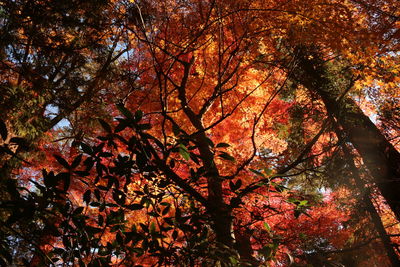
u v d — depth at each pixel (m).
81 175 2.24
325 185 10.39
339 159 9.64
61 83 7.23
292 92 10.37
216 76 7.82
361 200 9.63
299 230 8.55
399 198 8.88
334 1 6.82
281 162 10.88
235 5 6.15
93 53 7.75
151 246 2.51
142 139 2.34
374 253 8.88
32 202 2.05
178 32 6.74
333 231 10.06
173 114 7.93
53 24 6.36
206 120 8.77
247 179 7.07
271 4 6.20
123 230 2.49
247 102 9.00
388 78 6.93
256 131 9.68
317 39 6.46
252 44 6.88
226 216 2.72
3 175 2.16
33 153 6.29
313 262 2.93
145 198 2.60
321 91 9.38
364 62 6.59
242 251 3.75
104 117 6.95
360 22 7.25
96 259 2.35
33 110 5.93
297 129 10.57
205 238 2.54
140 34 6.59
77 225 2.26
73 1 6.08
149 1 6.02
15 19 5.90
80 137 7.16
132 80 6.30
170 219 2.61
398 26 7.06
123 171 2.41
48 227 2.19
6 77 6.73
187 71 5.96
